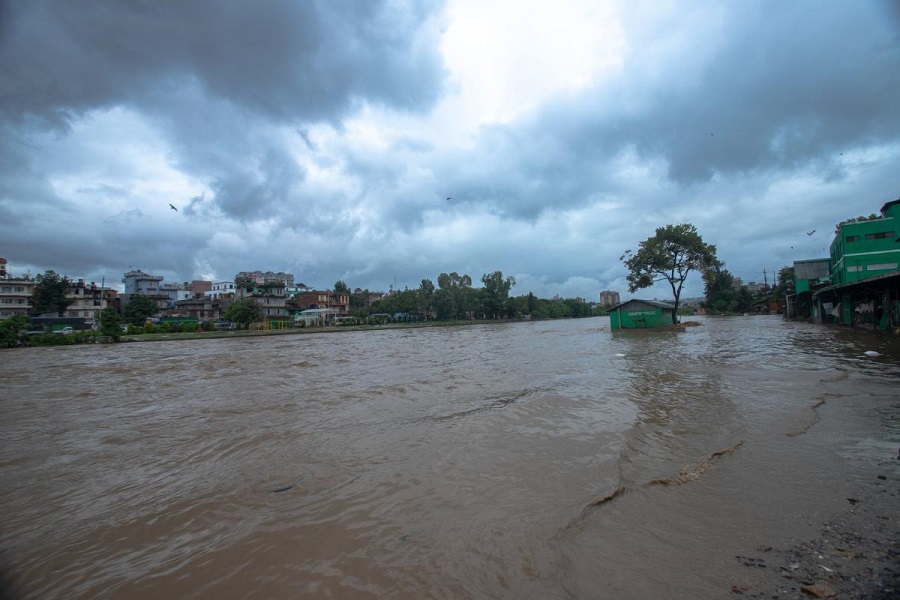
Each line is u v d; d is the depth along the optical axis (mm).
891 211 32188
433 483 5840
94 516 5453
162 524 5125
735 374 12766
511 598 3443
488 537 4395
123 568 4254
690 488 5289
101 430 9938
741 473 5641
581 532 4398
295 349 31750
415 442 7695
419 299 91688
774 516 4527
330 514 5102
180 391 14891
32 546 4770
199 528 4980
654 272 39875
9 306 64062
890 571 3463
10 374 20828
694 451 6527
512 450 7020
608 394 10953
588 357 19484
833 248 39719
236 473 6660
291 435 8594
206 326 60594
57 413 11969
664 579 3596
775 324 39594
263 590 3748
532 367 16953
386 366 19594
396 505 5242
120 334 44969
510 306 98750
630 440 7176
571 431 7914
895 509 4504
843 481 5246
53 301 64000
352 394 12766
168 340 46656
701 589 3439
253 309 61938
